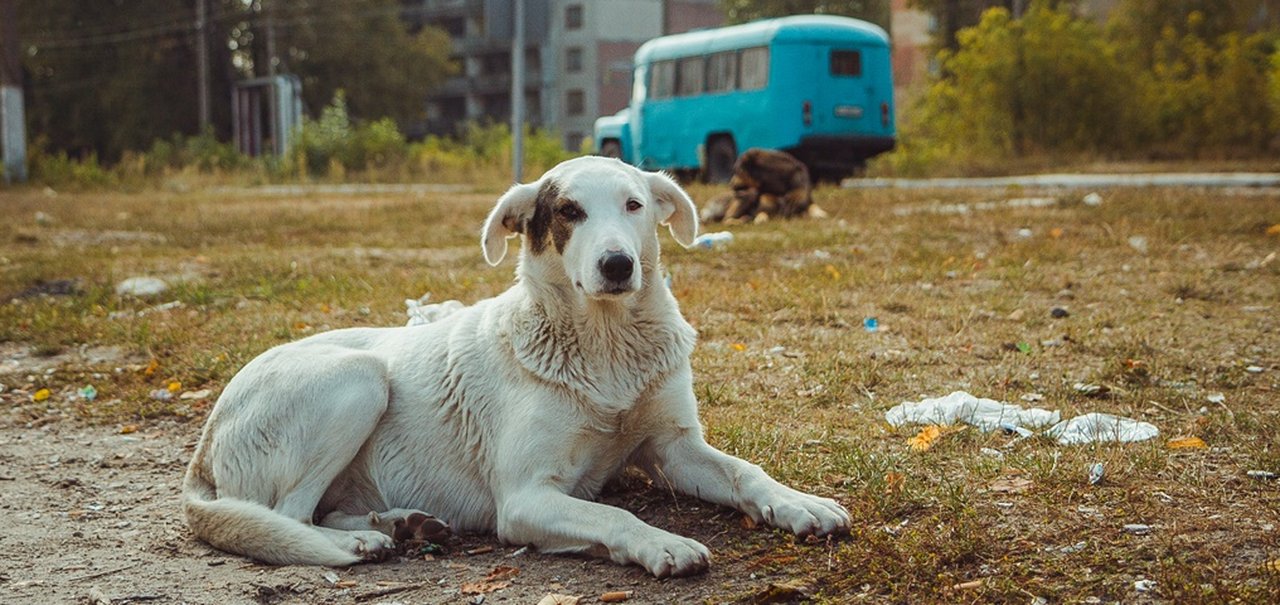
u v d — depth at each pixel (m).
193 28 51.69
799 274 9.66
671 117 25.41
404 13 78.81
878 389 6.02
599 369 4.12
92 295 9.54
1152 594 3.26
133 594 3.71
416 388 4.43
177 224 16.44
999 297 8.40
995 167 26.55
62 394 6.74
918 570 3.49
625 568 3.77
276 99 40.34
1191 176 19.41
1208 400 5.55
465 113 78.44
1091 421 5.05
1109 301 8.27
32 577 3.92
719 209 15.09
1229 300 8.22
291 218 16.86
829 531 3.83
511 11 17.97
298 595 3.69
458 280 9.71
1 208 20.17
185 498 4.34
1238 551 3.52
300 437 4.17
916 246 11.24
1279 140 27.39
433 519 4.12
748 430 5.17
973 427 5.09
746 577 3.63
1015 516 3.91
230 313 8.66
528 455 4.07
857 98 22.56
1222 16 30.75
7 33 29.22
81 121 51.62
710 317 8.03
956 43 41.75
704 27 73.06
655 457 4.40
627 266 3.90
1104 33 32.31
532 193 4.29
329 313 8.47
